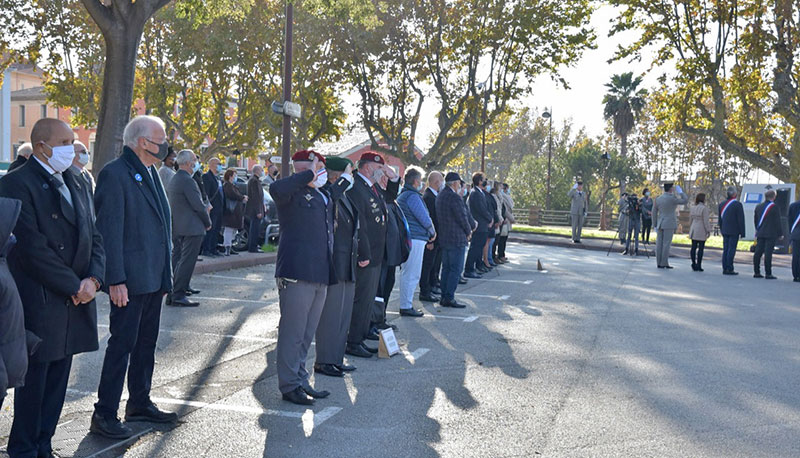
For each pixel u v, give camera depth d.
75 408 4.99
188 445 4.34
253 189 15.49
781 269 18.02
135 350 4.67
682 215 38.56
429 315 9.39
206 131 36.09
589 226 44.78
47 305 3.69
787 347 7.74
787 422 5.07
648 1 25.38
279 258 5.31
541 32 28.53
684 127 27.02
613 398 5.60
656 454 4.37
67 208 3.77
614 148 60.53
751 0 24.84
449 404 5.36
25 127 51.91
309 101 31.55
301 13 28.16
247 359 6.63
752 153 25.91
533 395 5.64
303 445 4.39
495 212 14.74
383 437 4.58
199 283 11.64
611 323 9.02
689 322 9.22
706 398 5.65
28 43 28.45
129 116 13.16
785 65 24.44
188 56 30.73
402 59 30.25
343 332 6.26
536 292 11.83
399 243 8.00
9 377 3.14
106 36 12.87
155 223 4.52
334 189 5.61
